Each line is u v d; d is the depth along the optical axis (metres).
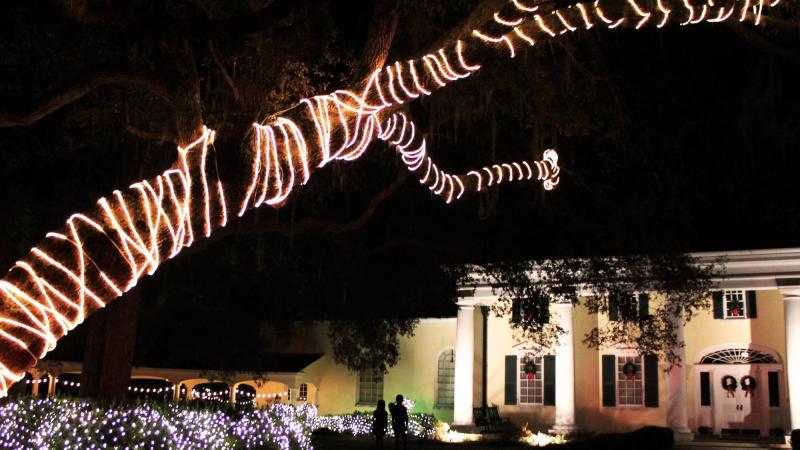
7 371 4.35
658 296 24.31
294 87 12.05
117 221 4.75
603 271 18.58
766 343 25.89
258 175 5.36
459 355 27.78
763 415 25.56
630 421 26.53
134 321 15.80
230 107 5.53
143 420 12.27
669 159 18.77
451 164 20.64
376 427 20.11
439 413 29.67
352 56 13.88
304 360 31.44
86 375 16.05
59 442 10.87
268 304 26.95
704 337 26.62
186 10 11.34
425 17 12.44
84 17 5.73
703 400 26.31
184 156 5.28
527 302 19.12
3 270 15.14
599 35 15.80
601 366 27.28
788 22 9.34
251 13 6.09
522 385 28.27
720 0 6.00
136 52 11.63
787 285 24.05
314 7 6.77
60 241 4.59
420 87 5.89
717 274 23.42
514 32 6.01
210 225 5.20
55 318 4.49
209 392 27.62
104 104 13.35
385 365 30.59
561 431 25.88
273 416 16.78
